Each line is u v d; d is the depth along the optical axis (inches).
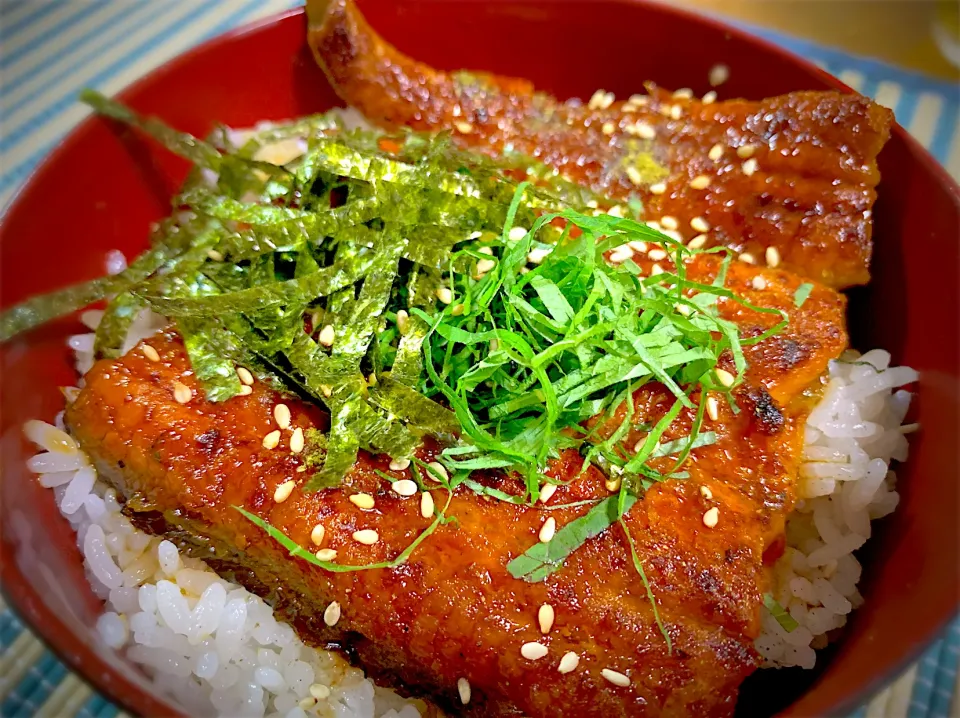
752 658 3.7
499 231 4.8
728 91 6.2
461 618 3.7
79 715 4.4
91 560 4.5
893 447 4.8
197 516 4.1
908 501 4.5
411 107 5.7
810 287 4.7
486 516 3.9
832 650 4.5
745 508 4.0
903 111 7.5
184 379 4.4
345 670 4.5
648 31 6.1
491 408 4.2
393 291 4.8
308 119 5.9
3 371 4.4
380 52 5.7
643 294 4.4
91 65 8.1
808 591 4.6
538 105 5.7
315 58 5.9
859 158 5.1
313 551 3.9
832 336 4.5
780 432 4.2
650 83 6.4
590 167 5.4
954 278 4.6
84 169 5.2
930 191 4.9
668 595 3.8
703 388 4.2
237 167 5.4
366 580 3.8
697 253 4.7
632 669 3.7
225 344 4.6
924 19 8.6
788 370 4.4
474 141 5.6
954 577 3.6
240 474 4.0
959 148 7.2
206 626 4.4
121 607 4.4
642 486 4.0
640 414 4.3
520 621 3.7
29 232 4.8
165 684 4.2
